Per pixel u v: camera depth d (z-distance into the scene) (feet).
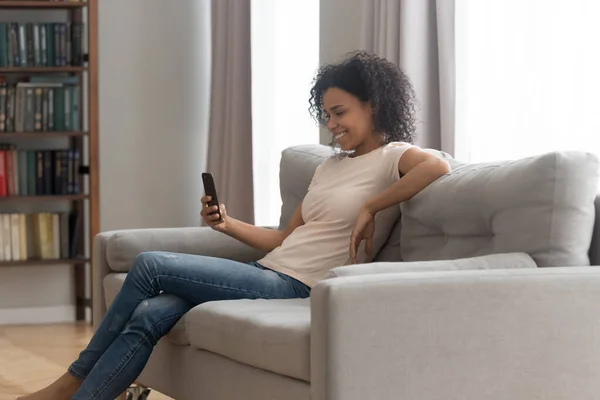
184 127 20.81
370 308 7.52
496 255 8.65
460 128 14.15
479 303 7.91
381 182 10.34
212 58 19.90
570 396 8.27
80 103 19.30
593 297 8.32
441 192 9.72
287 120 18.99
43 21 19.75
